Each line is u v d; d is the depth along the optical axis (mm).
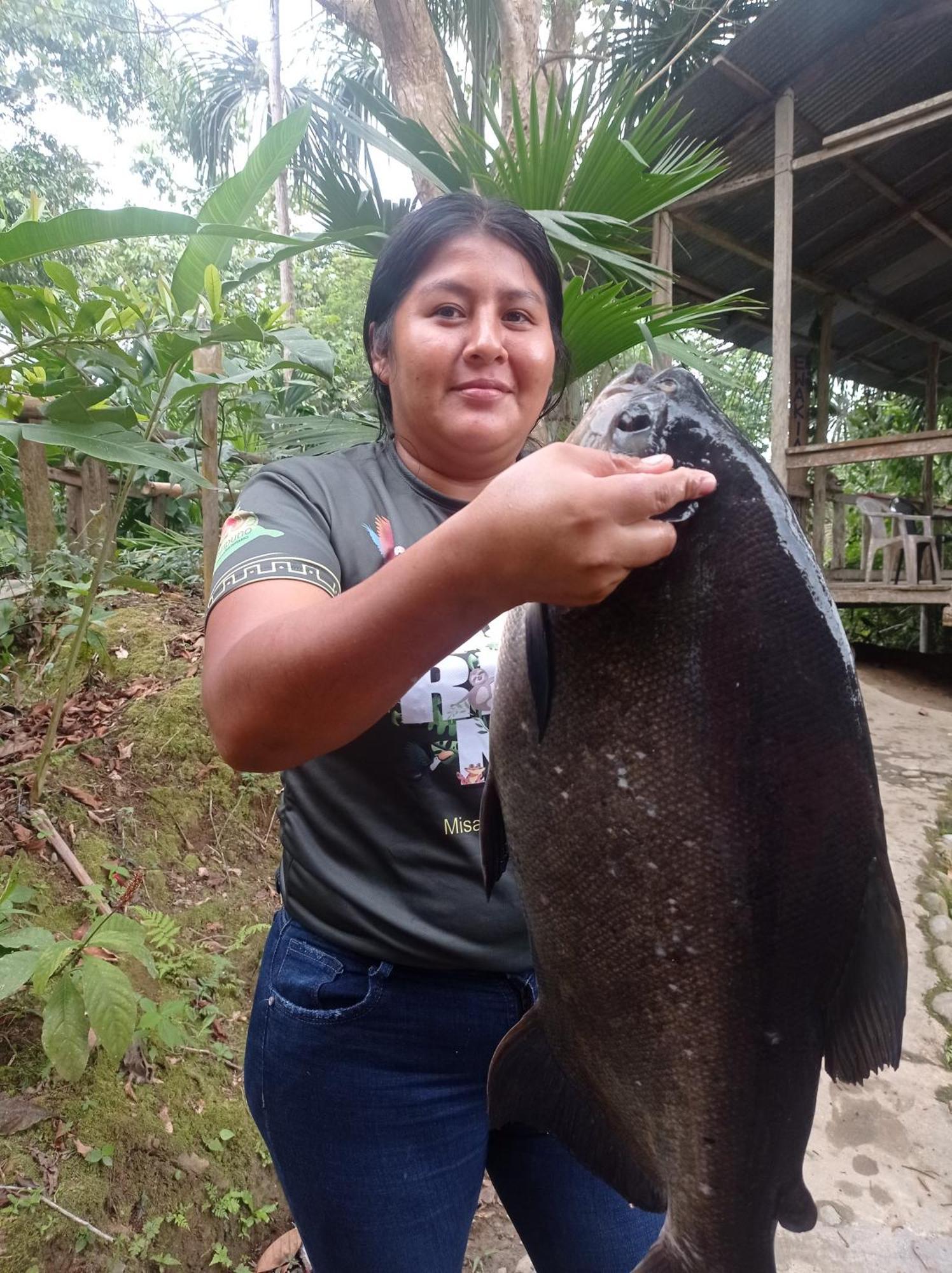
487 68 8156
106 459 2629
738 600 911
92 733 3543
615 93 3789
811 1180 2498
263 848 3473
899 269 9578
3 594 4016
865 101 7074
